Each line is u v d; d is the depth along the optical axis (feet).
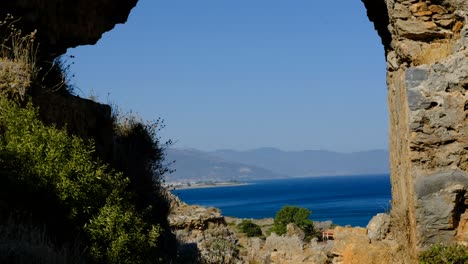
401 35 38.11
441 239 32.99
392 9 38.58
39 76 36.63
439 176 33.19
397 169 41.01
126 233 29.63
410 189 34.78
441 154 33.53
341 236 47.47
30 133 30.40
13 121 30.22
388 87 45.16
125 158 42.34
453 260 31.83
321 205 453.17
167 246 47.06
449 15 37.50
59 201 28.60
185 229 72.18
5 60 33.27
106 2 44.50
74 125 36.50
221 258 63.62
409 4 37.93
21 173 28.32
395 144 41.78
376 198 529.45
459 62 33.88
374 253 40.83
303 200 567.59
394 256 39.24
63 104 35.47
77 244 28.68
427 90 33.99
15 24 36.99
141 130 49.06
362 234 45.75
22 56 34.09
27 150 29.09
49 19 39.14
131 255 29.37
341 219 295.89
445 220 32.86
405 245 37.93
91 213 29.68
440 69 34.06
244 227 161.17
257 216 354.74
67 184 28.78
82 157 30.14
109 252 28.68
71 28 41.63
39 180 28.50
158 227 32.19
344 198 567.18
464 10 36.42
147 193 43.60
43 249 25.41
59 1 39.86
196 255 55.52
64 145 30.01
